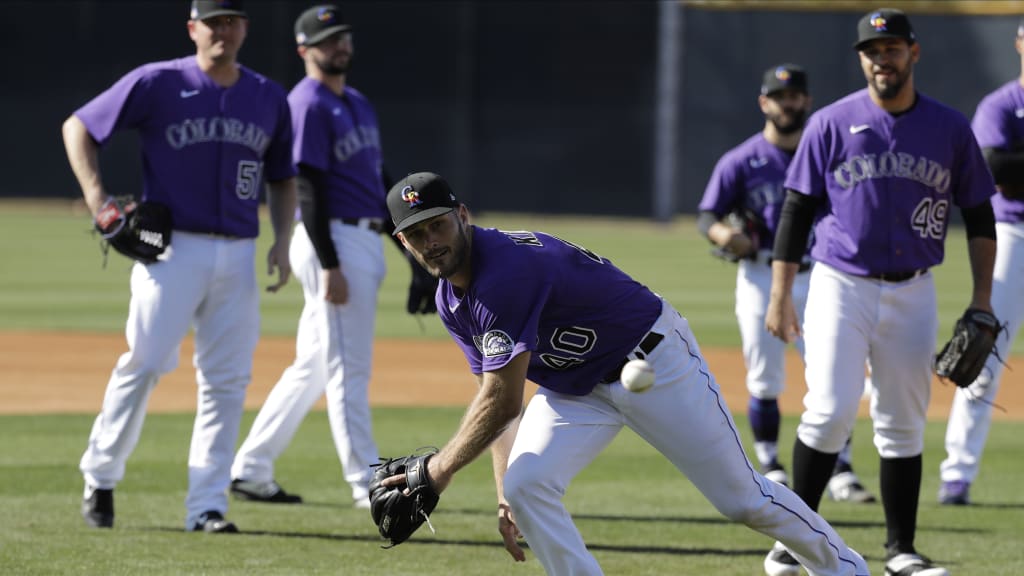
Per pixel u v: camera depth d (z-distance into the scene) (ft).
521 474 49.67
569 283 47.91
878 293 61.46
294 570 61.77
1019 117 79.46
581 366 49.83
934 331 62.23
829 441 62.13
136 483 82.84
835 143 62.08
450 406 115.75
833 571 52.80
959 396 81.00
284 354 143.84
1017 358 150.82
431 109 362.74
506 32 359.46
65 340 149.59
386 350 150.20
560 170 360.28
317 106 76.84
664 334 49.78
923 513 78.02
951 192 62.69
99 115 69.10
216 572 60.85
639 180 356.59
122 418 69.97
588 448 50.57
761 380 87.97
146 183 70.54
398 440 98.37
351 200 78.59
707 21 349.41
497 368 46.42
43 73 364.58
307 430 105.81
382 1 361.92
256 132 71.46
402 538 49.55
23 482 81.76
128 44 360.28
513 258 46.50
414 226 45.09
